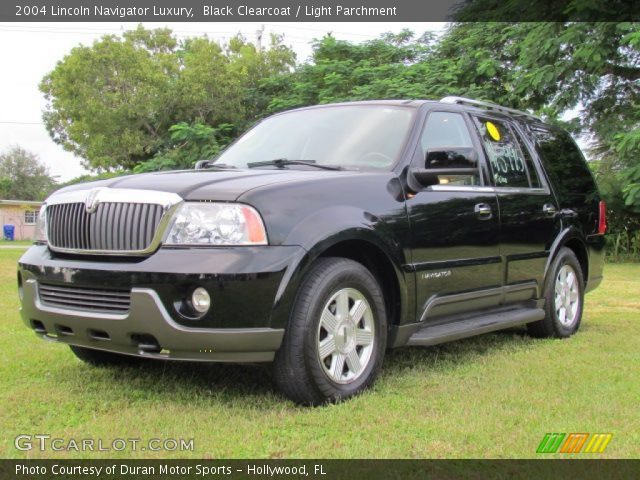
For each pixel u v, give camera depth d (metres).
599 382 4.15
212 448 2.98
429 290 4.27
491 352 5.11
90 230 3.62
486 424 3.31
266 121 5.43
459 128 4.96
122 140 24.73
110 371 4.39
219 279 3.27
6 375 4.23
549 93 14.96
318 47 19.67
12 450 2.95
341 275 3.66
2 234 51.56
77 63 26.22
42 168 73.38
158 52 31.62
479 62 15.92
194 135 16.55
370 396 3.76
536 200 5.41
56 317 3.69
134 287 3.37
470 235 4.59
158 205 3.45
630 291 9.42
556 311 5.65
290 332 3.46
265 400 3.69
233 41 31.83
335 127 4.77
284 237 3.45
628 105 14.78
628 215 16.50
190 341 3.31
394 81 15.60
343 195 3.83
